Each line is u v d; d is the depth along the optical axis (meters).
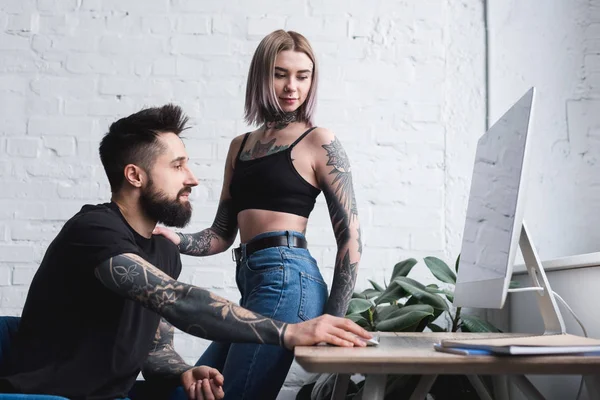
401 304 2.45
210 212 2.76
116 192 1.58
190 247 2.05
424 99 2.82
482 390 1.91
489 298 1.27
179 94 2.81
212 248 2.10
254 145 1.88
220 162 2.78
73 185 2.75
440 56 2.84
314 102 1.88
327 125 2.81
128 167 1.55
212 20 2.84
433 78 2.83
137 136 1.56
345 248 1.75
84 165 2.76
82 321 1.42
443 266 2.43
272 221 1.77
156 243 1.64
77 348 1.41
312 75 1.87
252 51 2.83
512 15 2.84
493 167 1.40
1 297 2.68
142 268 1.35
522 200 1.22
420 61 2.84
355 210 1.79
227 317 1.27
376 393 1.09
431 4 2.86
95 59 2.81
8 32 2.81
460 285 1.58
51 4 2.83
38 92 2.79
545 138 2.77
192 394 1.58
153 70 2.81
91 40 2.82
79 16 2.83
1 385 1.33
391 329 2.09
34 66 2.80
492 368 0.95
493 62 2.82
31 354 1.41
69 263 1.42
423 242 2.77
